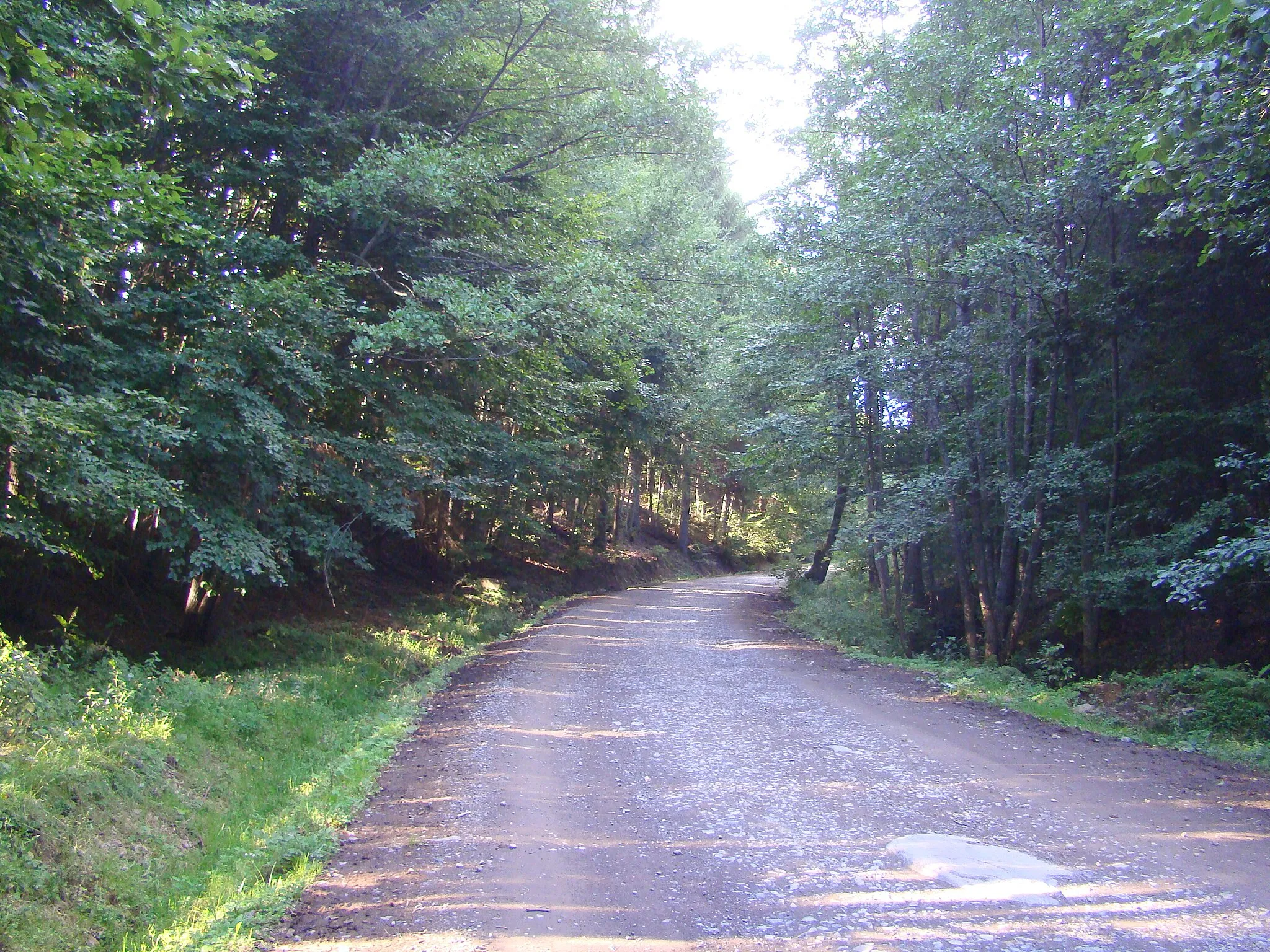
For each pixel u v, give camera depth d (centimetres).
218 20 1049
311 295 1268
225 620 1429
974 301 1700
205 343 1116
